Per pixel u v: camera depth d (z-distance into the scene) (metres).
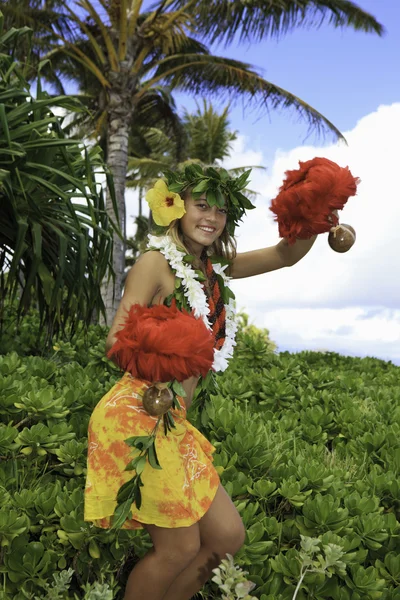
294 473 2.93
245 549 2.36
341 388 5.14
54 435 2.94
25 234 5.20
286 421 3.84
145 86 13.92
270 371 5.12
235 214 2.58
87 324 5.84
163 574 2.04
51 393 3.22
